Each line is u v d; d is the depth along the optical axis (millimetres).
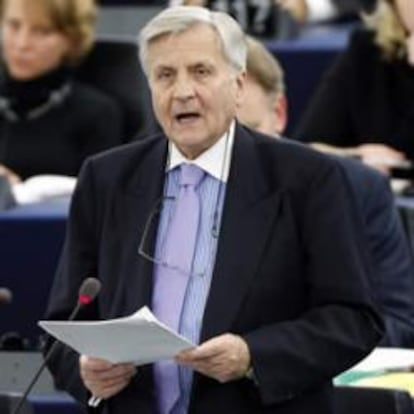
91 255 12539
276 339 11906
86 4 21078
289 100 23500
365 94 21141
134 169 12508
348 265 12070
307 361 11891
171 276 12133
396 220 16750
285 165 12289
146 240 12234
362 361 13359
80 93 21156
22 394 13281
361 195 16547
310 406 12148
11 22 20875
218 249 12094
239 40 12094
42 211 18562
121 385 12047
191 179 12312
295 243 12125
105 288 12289
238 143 12352
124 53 21422
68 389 12477
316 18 27484
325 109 21266
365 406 13258
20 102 21109
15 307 18422
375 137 20984
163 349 11539
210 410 11992
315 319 12055
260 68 16250
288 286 12078
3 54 21219
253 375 11836
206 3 24219
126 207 12375
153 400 12125
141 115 21281
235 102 12172
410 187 19703
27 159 21016
